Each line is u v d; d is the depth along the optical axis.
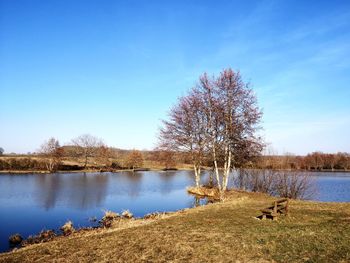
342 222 17.73
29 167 98.56
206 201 36.06
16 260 12.80
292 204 25.53
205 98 37.16
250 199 30.33
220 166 42.19
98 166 115.25
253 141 35.44
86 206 34.28
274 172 38.75
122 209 32.22
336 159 116.31
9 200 38.44
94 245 14.41
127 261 12.02
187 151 42.19
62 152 103.31
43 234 21.88
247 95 35.16
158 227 17.75
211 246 13.57
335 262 11.12
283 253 12.35
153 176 80.62
